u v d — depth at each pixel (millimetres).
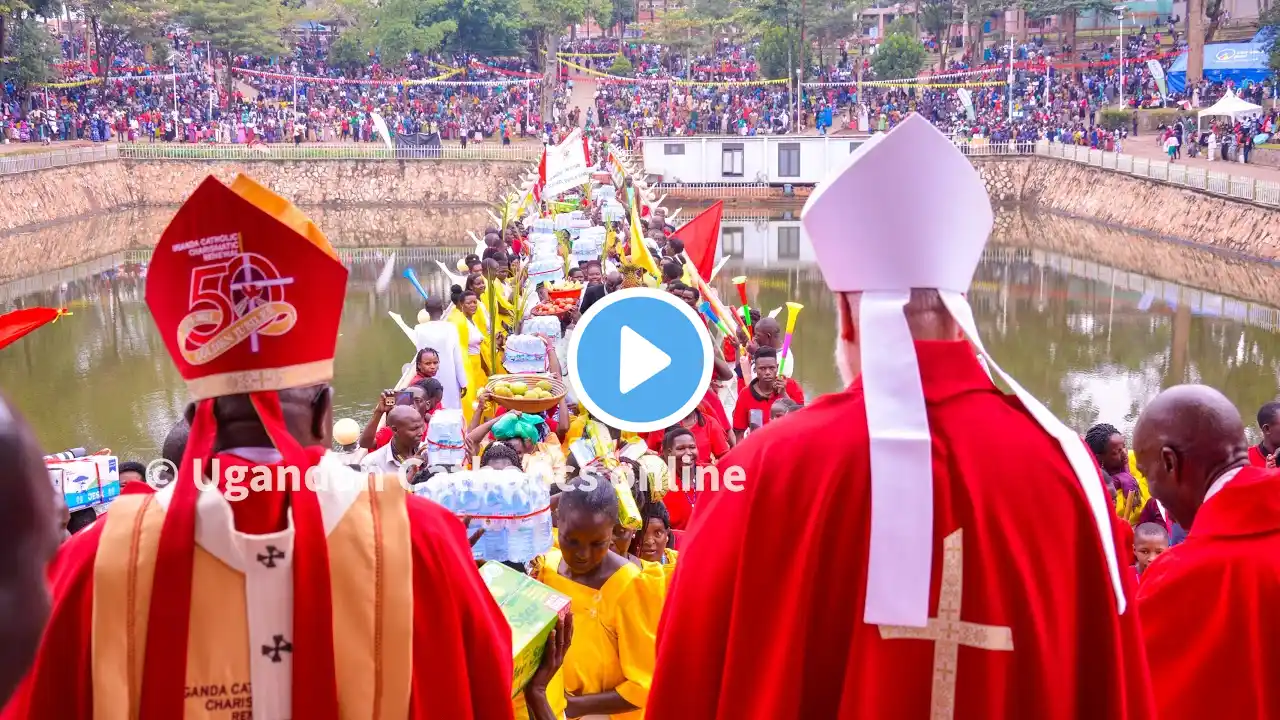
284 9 59000
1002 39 66812
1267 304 25781
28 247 37125
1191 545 3439
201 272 2363
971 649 2365
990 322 24141
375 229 42844
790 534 2463
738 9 63250
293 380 2391
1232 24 60625
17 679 1615
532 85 61312
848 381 2652
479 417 7871
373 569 2391
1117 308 25500
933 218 2459
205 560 2324
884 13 72312
